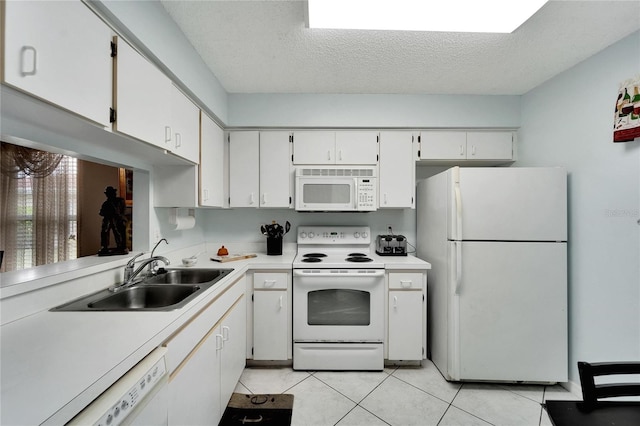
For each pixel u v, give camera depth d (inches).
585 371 39.6
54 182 104.6
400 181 97.0
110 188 62.8
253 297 85.2
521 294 75.0
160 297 58.5
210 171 83.6
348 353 83.7
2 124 37.2
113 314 41.7
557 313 74.3
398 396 72.6
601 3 53.9
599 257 68.9
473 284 75.7
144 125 49.7
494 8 52.7
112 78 42.8
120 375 28.3
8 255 96.0
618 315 64.8
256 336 85.0
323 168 95.9
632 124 60.9
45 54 31.0
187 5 55.0
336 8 53.1
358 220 109.5
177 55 60.7
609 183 66.9
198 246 101.3
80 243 110.3
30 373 26.4
